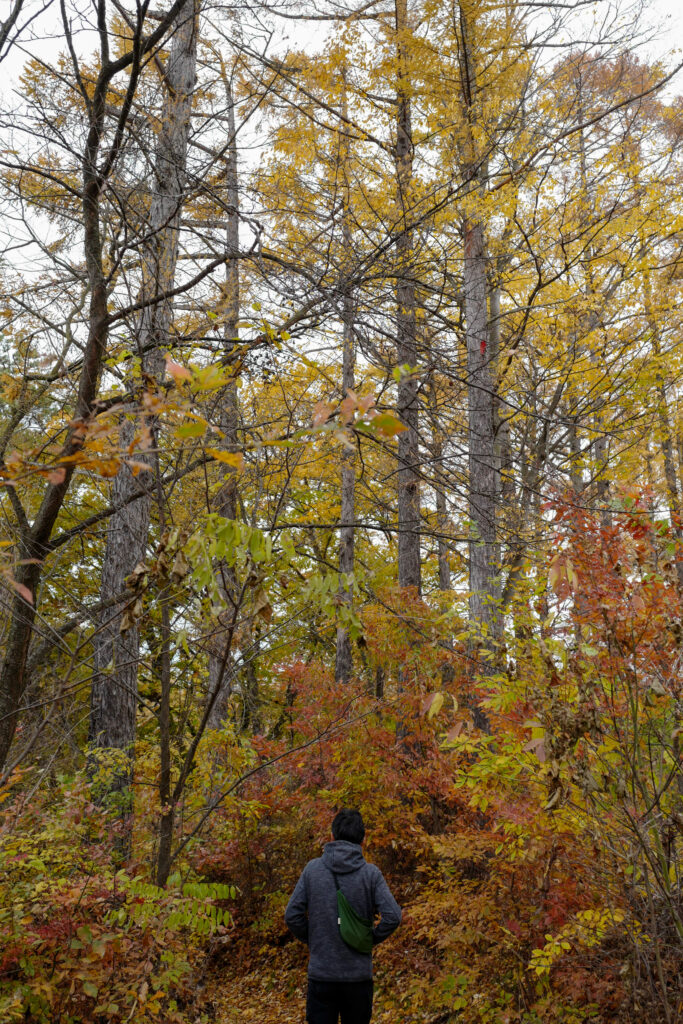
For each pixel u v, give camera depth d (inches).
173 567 112.2
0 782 126.4
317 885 133.5
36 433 181.5
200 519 144.4
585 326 353.7
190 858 224.4
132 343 163.3
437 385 230.7
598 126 335.3
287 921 134.0
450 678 261.9
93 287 125.5
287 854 356.2
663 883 131.8
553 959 150.2
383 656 278.5
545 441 324.2
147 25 234.8
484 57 291.1
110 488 212.2
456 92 289.4
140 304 133.0
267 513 168.9
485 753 178.9
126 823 205.3
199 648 160.4
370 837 294.4
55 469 75.1
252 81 194.5
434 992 216.8
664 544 139.4
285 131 234.5
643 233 321.1
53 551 143.3
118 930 148.8
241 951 328.8
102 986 147.8
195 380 71.0
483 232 317.4
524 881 185.3
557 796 116.2
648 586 133.6
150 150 156.9
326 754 296.7
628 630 136.3
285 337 147.6
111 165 136.9
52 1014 140.7
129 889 145.3
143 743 298.4
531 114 307.6
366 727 290.7
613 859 141.5
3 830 148.3
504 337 367.6
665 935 137.0
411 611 279.9
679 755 131.5
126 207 149.0
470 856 213.9
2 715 131.8
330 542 557.6
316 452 215.3
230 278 179.2
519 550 231.0
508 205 283.3
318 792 314.0
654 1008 132.8
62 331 152.3
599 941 147.6
